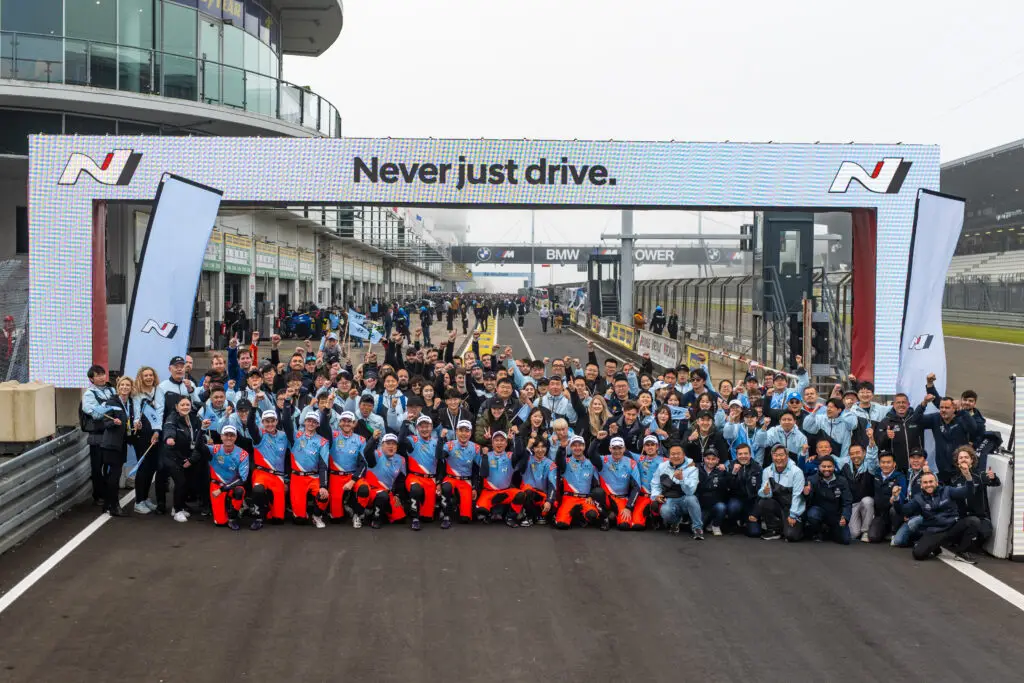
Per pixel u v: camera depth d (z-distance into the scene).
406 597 8.05
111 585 8.26
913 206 14.57
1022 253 55.88
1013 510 9.59
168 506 11.29
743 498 10.55
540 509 10.91
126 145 13.87
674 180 14.48
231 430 10.17
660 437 11.14
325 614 7.59
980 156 50.56
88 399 10.62
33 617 7.44
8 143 21.59
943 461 10.78
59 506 10.81
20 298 17.69
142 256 13.79
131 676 6.32
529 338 45.97
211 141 14.02
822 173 14.54
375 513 10.54
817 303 22.00
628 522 10.62
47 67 20.72
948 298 54.03
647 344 30.88
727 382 12.99
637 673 6.47
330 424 10.88
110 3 21.67
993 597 8.36
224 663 6.56
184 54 23.19
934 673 6.56
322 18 29.53
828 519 10.27
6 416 10.34
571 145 14.41
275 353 15.48
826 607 7.99
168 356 13.88
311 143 14.19
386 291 76.25
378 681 6.28
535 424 10.84
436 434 11.04
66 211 13.83
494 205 14.61
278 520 10.59
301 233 43.19
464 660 6.66
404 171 14.34
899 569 9.26
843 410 11.32
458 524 10.82
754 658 6.79
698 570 9.07
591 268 50.09
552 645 6.97
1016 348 36.66
